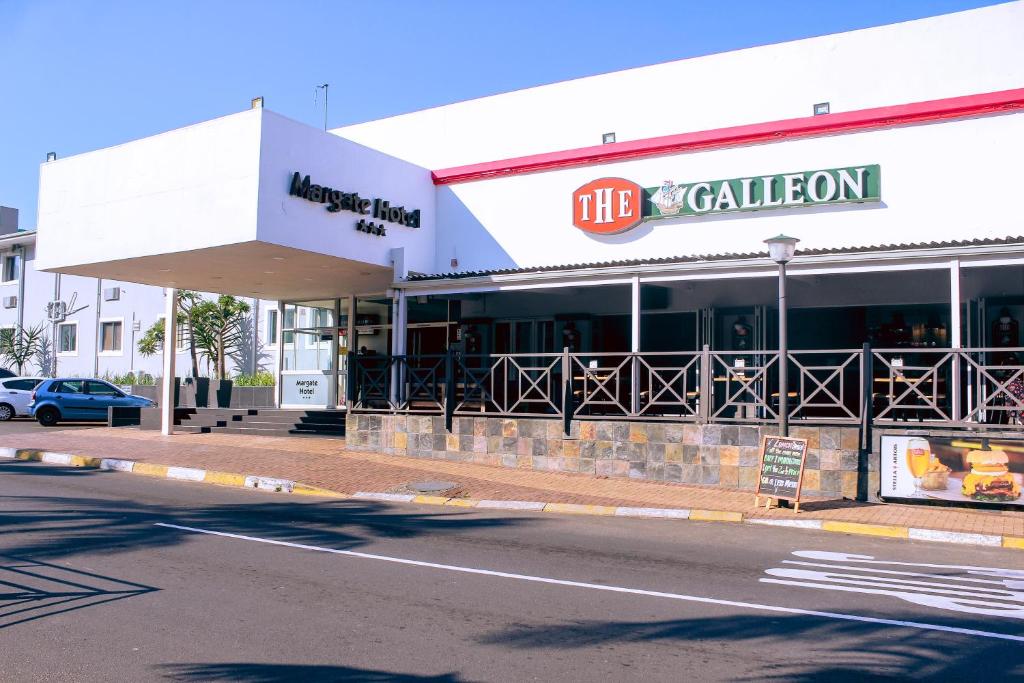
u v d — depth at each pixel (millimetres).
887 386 17078
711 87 17859
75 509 11539
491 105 20266
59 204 18156
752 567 8758
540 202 18750
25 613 6691
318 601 7164
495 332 21062
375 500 13203
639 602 7289
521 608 7047
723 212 16828
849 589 7832
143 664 5555
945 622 6773
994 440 11820
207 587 7562
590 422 14766
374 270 18672
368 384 19781
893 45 16297
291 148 15969
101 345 33312
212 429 21609
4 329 36125
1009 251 12414
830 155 16094
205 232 15883
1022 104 14711
